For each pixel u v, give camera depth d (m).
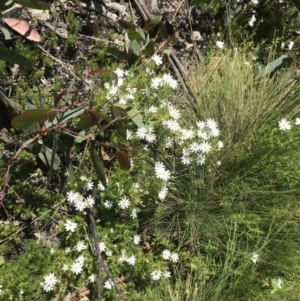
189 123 0.60
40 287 0.50
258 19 0.72
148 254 0.55
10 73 0.53
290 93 0.63
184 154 0.55
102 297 0.53
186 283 0.57
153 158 0.58
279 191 0.59
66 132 0.49
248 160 0.60
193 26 0.70
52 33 0.55
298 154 0.57
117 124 0.48
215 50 0.70
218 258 0.60
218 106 0.64
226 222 0.59
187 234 0.59
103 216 0.54
